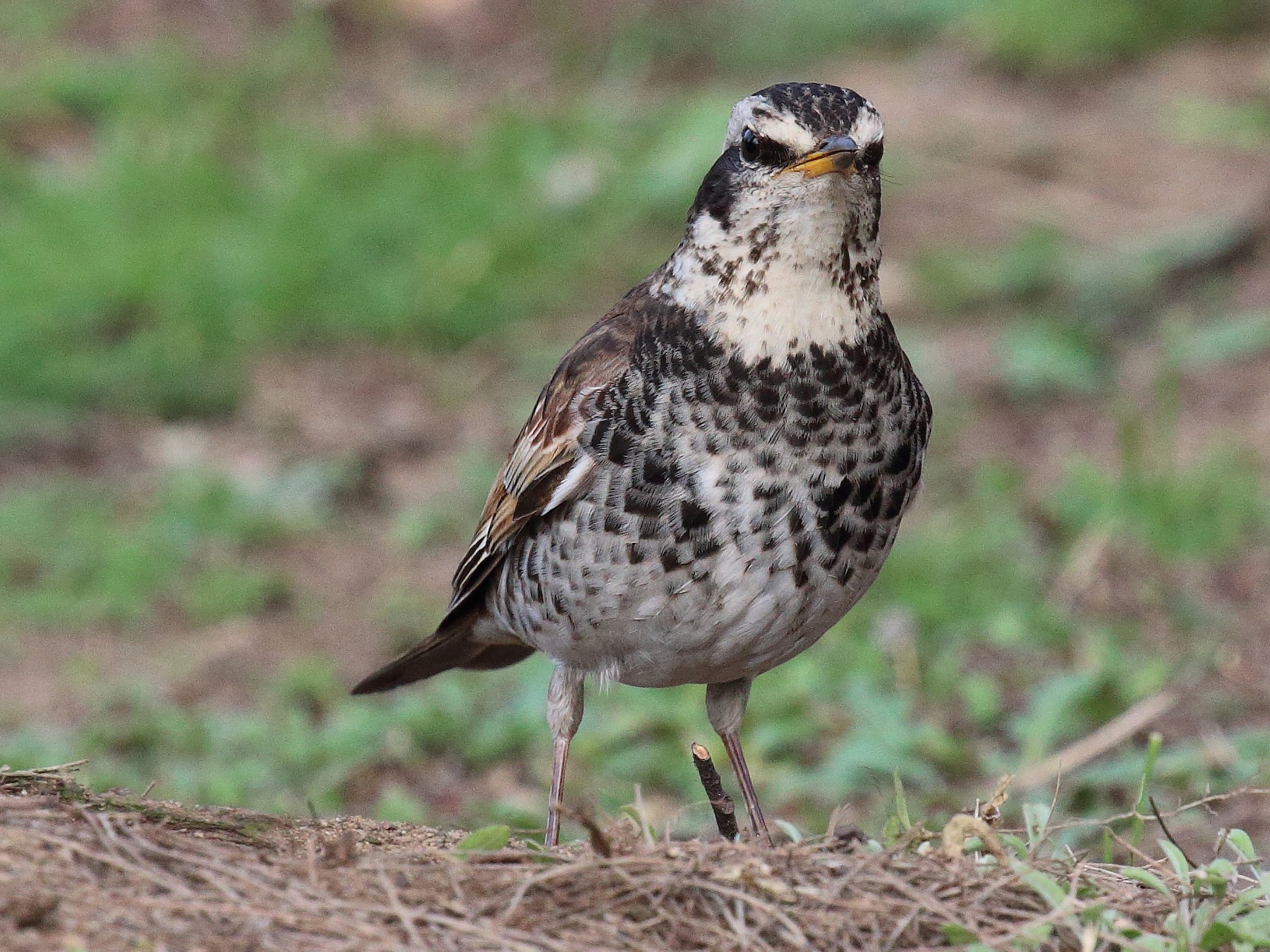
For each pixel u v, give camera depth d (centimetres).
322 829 683
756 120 700
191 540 1433
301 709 1173
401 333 1784
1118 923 592
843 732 1085
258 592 1334
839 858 609
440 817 1012
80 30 2450
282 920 558
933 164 2116
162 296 1777
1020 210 1989
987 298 1811
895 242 1941
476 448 1586
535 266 1870
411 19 2523
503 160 2020
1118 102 2306
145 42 2408
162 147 2034
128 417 1658
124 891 560
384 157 2044
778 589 704
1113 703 1098
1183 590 1264
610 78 2420
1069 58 2397
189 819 662
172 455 1588
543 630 753
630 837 622
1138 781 976
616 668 746
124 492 1523
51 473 1550
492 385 1716
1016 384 1623
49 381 1664
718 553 697
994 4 2489
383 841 675
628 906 582
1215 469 1392
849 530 707
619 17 2525
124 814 618
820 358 695
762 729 1054
